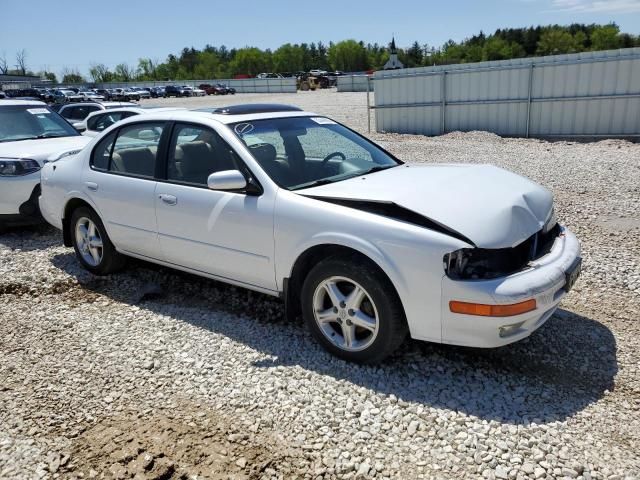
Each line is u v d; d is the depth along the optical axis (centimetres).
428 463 266
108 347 395
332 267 346
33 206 682
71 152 643
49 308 469
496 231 316
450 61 10819
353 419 301
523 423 293
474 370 347
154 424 303
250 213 384
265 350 381
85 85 8038
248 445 282
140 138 474
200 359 373
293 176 398
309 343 389
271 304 456
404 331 337
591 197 786
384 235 324
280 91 7075
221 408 316
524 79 1574
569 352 365
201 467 267
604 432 285
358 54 12862
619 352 362
